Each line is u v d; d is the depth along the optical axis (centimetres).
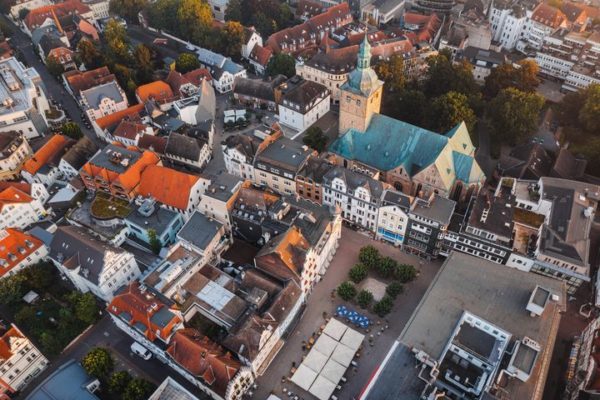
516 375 9431
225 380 10094
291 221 13162
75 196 15375
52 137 17012
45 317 12406
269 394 10844
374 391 9519
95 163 15138
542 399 10631
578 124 17575
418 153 14738
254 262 12512
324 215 13238
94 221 14625
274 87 19625
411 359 10038
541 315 10694
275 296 11719
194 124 18838
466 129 15350
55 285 13125
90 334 12119
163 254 13512
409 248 13800
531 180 14412
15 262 12825
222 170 16888
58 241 12762
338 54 19625
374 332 11938
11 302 12600
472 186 14300
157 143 16875
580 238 12375
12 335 10700
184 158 16475
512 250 12419
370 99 14675
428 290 11431
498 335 10388
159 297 11438
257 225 13412
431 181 14188
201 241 12850
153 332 10875
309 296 12825
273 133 15762
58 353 11669
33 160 16362
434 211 12825
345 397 10731
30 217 14738
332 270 13475
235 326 11169
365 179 13612
